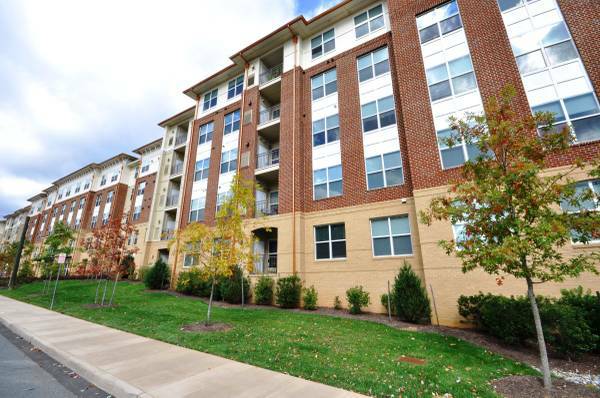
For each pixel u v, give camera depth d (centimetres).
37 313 1260
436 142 1220
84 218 3912
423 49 1379
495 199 537
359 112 1579
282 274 1512
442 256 1079
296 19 1858
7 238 6256
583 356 667
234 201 1055
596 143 934
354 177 1491
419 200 1194
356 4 1742
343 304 1343
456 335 862
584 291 857
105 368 566
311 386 477
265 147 2077
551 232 477
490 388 489
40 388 499
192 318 1081
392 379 509
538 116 596
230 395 444
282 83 1908
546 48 1102
